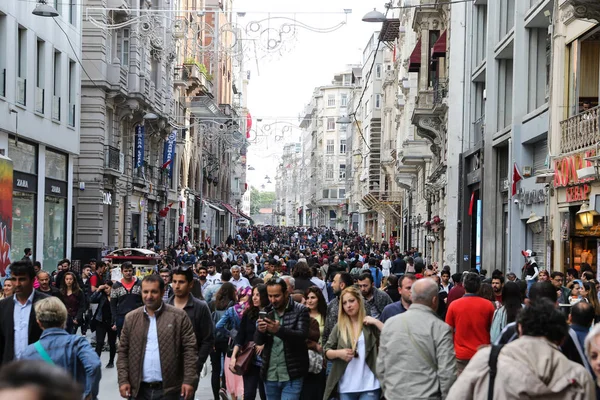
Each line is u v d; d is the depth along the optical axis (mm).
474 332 11383
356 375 9977
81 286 20922
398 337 8469
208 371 19094
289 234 133875
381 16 25406
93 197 45688
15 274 9320
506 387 5723
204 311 11375
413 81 59750
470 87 40344
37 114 34719
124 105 49844
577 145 23688
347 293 10047
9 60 31484
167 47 59531
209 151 90750
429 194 54875
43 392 2418
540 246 28797
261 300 11102
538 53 30016
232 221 118062
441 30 46625
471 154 38875
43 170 36156
